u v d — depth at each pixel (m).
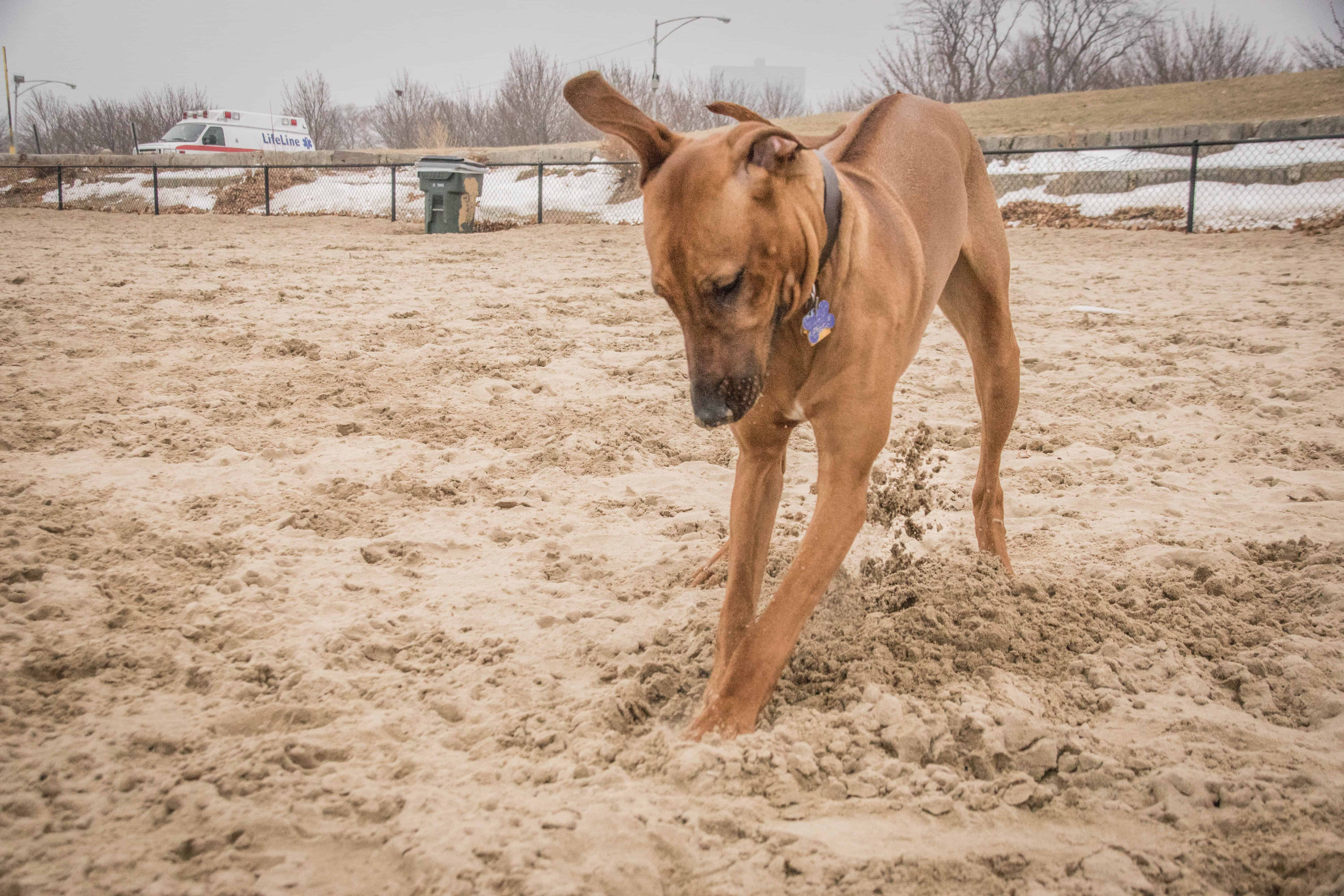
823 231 2.66
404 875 2.10
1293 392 6.45
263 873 2.08
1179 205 18.77
